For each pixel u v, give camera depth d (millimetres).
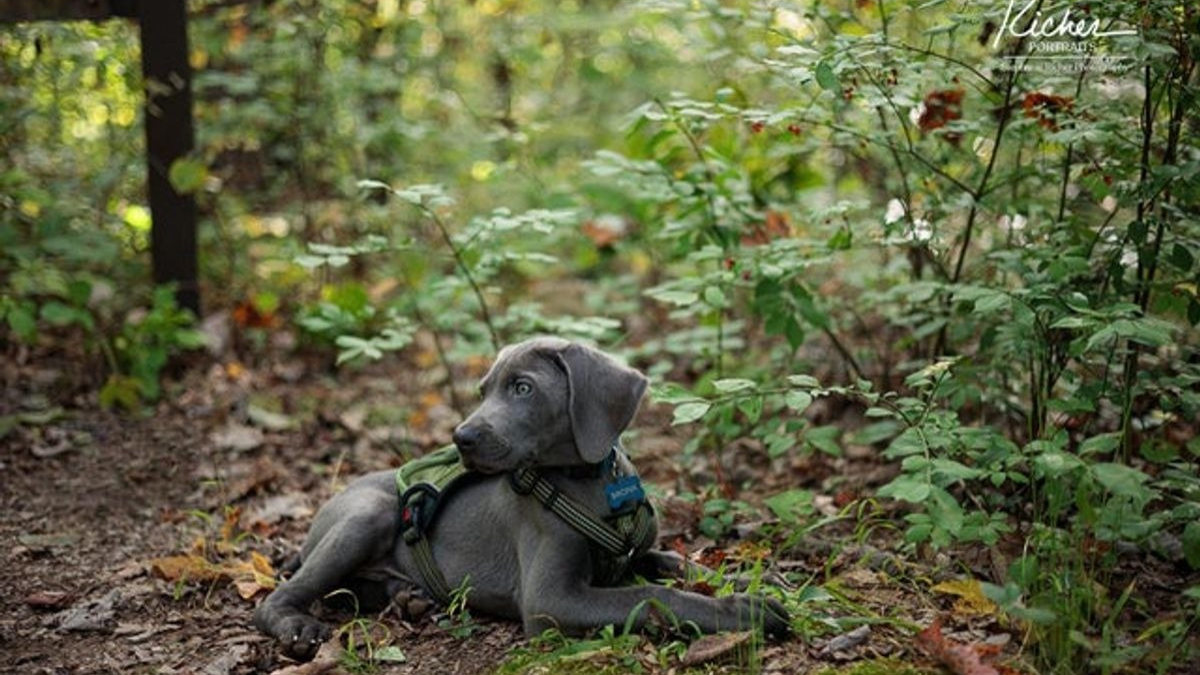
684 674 3535
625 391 3852
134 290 6961
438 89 8898
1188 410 4082
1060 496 3756
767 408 5977
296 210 7781
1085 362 4539
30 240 6691
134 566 4730
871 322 6496
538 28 9602
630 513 3928
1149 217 4305
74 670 3957
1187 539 3670
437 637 4020
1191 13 4133
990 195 5082
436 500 4141
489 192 8625
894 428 4988
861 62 4418
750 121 4949
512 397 3803
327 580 4137
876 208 5988
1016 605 3438
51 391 6555
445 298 6922
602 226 7625
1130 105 4516
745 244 6094
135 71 6746
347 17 7863
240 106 7527
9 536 5055
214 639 4156
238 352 7176
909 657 3641
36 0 6473
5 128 6531
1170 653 3449
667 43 9781
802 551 4609
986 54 5344
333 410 6578
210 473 5766
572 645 3672
